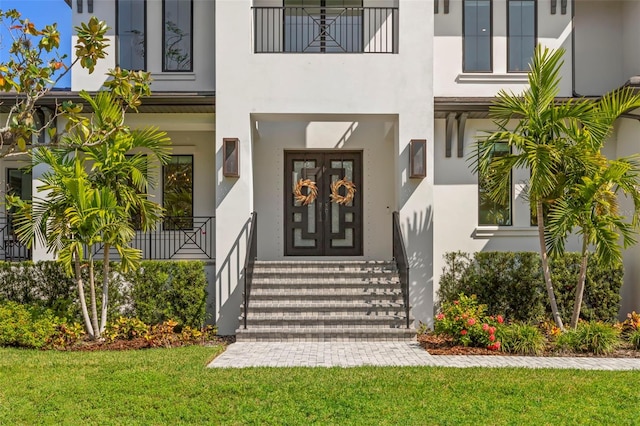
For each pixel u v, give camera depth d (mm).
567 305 10062
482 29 11609
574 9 11758
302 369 6711
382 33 12133
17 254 12484
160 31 11594
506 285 10062
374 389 5859
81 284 8594
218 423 4918
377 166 12352
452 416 5078
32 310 8734
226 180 9828
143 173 9188
